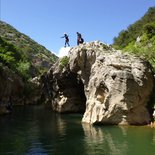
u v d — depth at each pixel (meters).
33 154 21.59
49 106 65.62
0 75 55.66
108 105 34.59
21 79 84.56
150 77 35.50
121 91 34.16
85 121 37.97
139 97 34.34
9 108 55.38
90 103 37.34
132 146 23.52
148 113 34.25
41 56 167.50
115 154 21.16
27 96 89.00
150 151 21.89
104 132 29.89
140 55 37.38
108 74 35.19
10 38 173.50
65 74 54.72
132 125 33.78
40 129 33.50
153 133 28.59
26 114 52.84
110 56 36.59
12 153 21.97
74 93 56.50
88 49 41.44
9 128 34.50
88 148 23.09
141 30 68.12
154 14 78.56
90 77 39.19
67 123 38.59
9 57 81.75
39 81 90.88
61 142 25.56
